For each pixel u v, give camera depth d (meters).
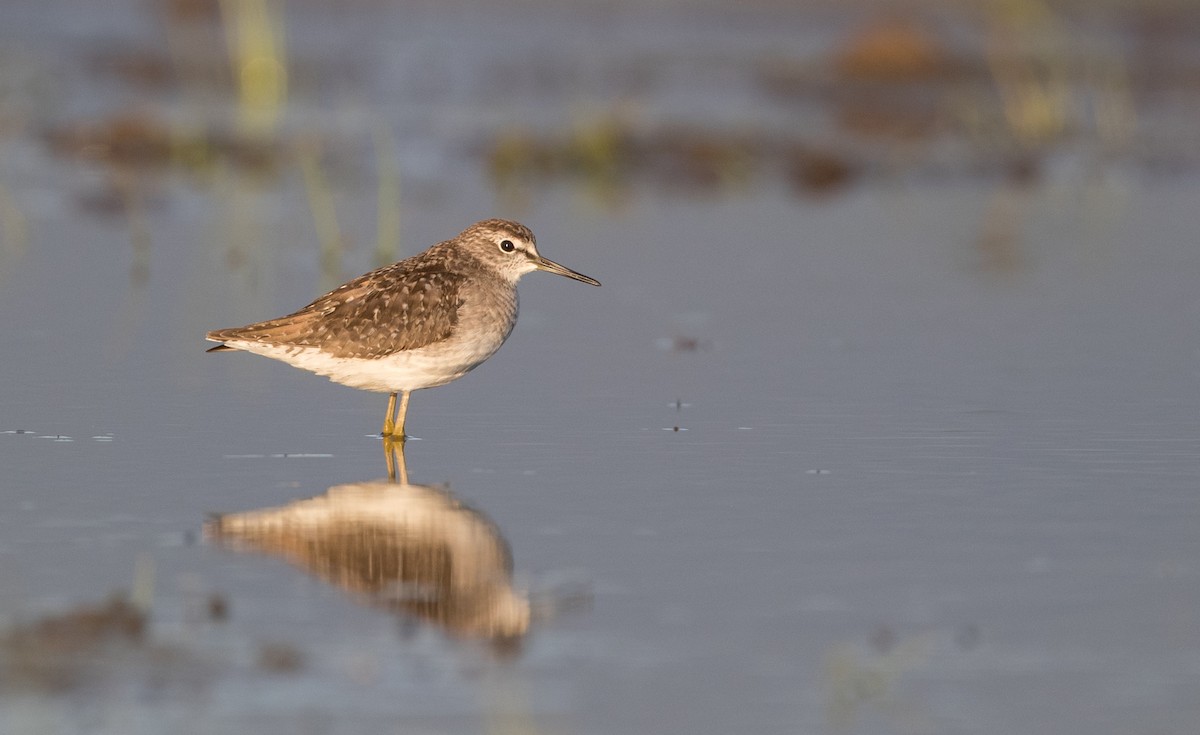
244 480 13.84
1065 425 15.57
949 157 31.92
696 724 9.26
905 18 45.84
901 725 9.25
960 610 10.85
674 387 17.17
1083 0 45.06
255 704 9.40
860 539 12.30
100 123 32.28
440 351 15.33
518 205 27.41
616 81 38.53
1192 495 13.35
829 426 15.61
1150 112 35.38
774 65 40.66
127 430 15.37
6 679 9.68
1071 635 10.45
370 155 31.20
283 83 36.12
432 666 9.98
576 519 12.80
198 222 25.92
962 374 17.59
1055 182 30.06
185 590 11.14
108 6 49.34
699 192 29.12
